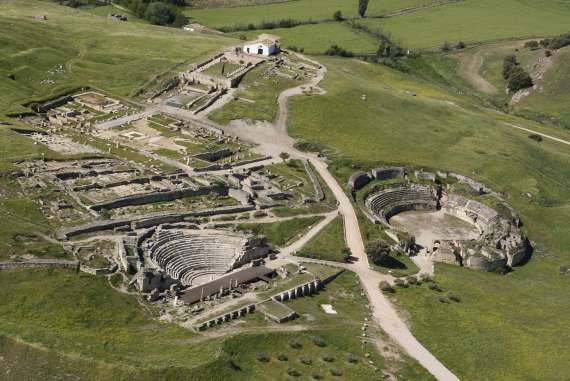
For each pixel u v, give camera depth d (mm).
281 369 168375
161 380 155375
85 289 178125
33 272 178875
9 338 158375
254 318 184750
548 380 180875
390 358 180500
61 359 156125
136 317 175250
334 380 167625
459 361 184125
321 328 186125
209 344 168375
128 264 189500
